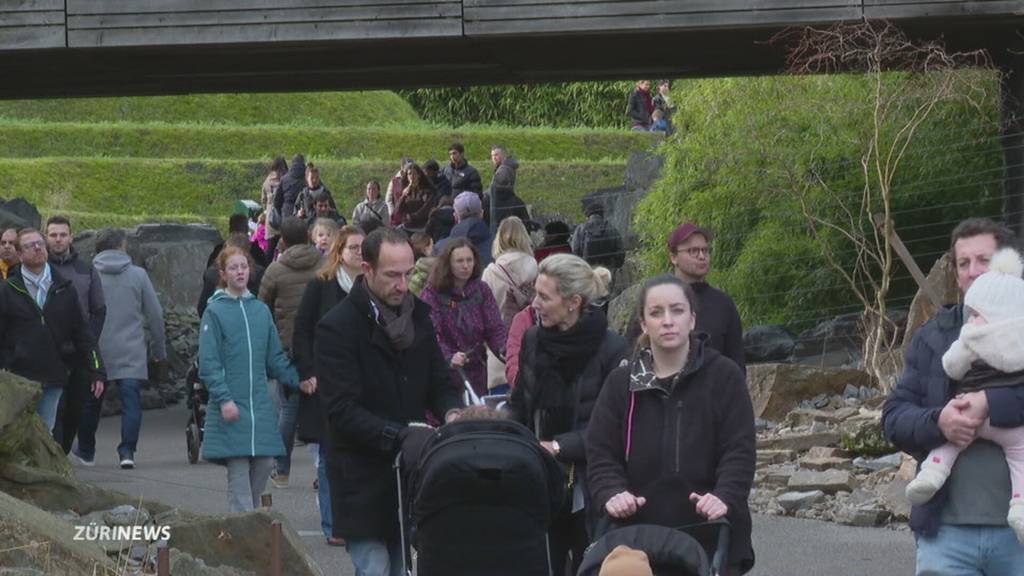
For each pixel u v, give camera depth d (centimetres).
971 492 1266
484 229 3828
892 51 3494
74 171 7712
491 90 10325
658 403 1342
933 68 3644
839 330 3819
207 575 1711
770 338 3750
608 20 3462
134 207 7650
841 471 2647
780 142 4091
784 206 4072
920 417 1276
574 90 10200
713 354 1352
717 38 3659
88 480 3011
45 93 4503
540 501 1353
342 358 1546
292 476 3009
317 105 10044
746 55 3956
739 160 4159
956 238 1311
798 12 3441
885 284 3338
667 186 4344
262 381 2188
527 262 2484
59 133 8494
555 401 1539
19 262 3025
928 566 1290
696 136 4288
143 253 4897
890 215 3700
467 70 4219
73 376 2975
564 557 1584
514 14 3484
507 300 2472
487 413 1409
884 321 3412
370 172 7925
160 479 3030
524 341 1568
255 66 4006
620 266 4356
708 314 1895
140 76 4162
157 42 3525
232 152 8681
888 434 1306
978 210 4022
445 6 3491
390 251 1558
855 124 4012
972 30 3681
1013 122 3812
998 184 3975
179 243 4950
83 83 4306
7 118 9331
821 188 4016
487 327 2173
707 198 4219
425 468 1355
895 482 2534
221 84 4406
